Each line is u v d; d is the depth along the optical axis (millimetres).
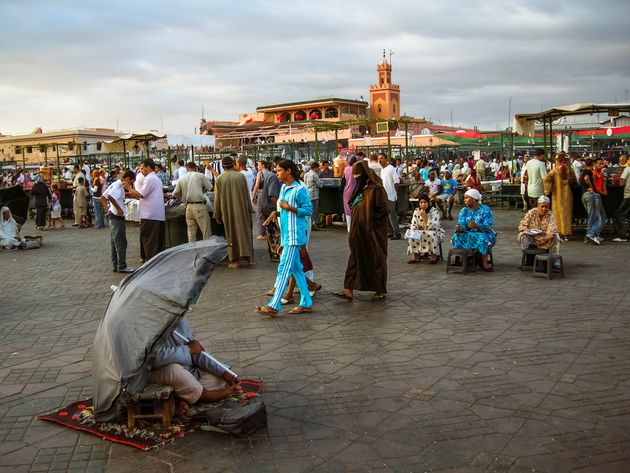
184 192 10570
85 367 5379
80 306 7742
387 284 8531
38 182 17391
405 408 4281
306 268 7852
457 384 4688
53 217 18094
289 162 6918
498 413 4141
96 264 11125
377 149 37688
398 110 74125
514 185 19969
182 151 34938
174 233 11492
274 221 10805
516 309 6898
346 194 13312
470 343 5688
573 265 9539
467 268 9148
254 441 3861
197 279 3984
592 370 4879
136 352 3859
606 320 6305
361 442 3805
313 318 6801
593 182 11734
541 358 5203
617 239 12109
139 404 4086
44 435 4027
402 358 5336
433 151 41469
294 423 4109
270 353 5609
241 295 8117
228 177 10023
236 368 5230
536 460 3500
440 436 3840
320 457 3635
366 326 6402
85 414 4270
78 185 18109
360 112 69812
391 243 12805
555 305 7012
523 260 9148
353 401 4441
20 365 5453
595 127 27219
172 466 3578
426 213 10234
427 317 6672
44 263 11445
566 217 12500
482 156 40375
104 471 3545
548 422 3977
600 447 3623
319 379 4906
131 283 4113
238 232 10117
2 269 10898
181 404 4195
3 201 14484
